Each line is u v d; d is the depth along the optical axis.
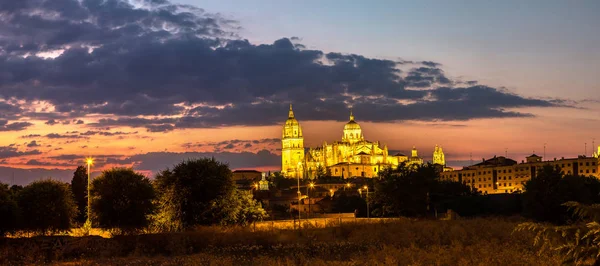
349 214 155.88
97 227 96.19
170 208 100.25
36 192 94.94
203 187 101.44
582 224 27.55
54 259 69.62
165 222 98.88
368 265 54.97
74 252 72.75
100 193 96.50
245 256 68.38
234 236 82.12
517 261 50.50
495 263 51.44
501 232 75.75
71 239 78.25
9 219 88.56
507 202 165.88
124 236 83.12
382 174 149.25
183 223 99.38
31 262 65.56
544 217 126.12
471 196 171.25
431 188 143.75
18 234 91.62
